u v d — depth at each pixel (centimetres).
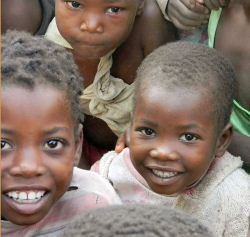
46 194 169
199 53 213
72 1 239
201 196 217
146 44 274
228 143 220
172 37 281
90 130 290
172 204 221
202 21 270
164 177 206
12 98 162
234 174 218
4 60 168
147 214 113
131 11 245
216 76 210
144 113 203
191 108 200
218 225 214
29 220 170
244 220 213
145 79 207
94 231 110
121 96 277
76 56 265
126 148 238
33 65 168
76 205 191
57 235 186
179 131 201
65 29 245
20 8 280
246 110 263
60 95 169
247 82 261
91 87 273
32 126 163
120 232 108
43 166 165
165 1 269
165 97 200
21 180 163
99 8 238
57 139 168
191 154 202
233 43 262
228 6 263
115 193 208
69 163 172
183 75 204
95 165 244
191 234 112
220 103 210
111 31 243
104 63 268
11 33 182
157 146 202
